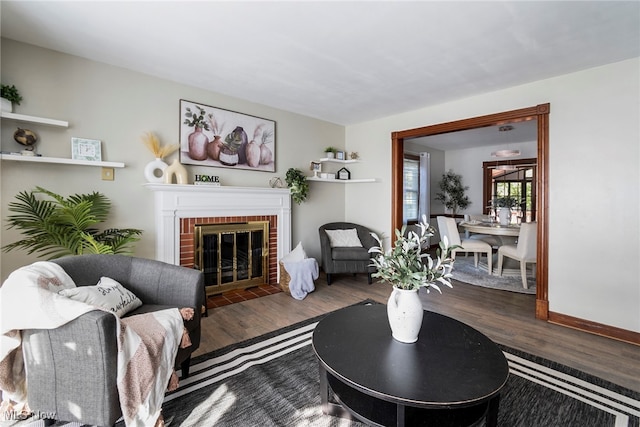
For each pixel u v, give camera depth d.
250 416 1.58
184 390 1.77
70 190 2.54
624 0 1.78
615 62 2.55
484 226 4.75
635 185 2.47
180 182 3.05
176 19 2.01
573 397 1.75
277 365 2.06
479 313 3.05
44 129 2.41
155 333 1.49
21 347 1.39
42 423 1.50
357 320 1.87
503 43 2.29
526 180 6.52
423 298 3.49
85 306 1.29
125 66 2.78
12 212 2.29
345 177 4.77
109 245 2.44
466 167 7.19
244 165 3.72
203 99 3.35
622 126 2.53
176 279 1.96
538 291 2.94
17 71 2.30
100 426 1.29
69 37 2.25
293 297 3.44
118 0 1.81
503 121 3.27
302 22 2.04
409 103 3.79
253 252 3.83
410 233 1.66
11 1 1.80
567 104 2.81
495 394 1.20
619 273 2.55
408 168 6.45
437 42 2.29
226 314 2.96
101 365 1.27
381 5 1.84
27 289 1.35
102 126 2.70
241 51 2.46
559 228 2.84
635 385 1.87
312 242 4.59
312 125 4.51
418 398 1.15
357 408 1.41
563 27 2.07
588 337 2.56
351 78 3.01
